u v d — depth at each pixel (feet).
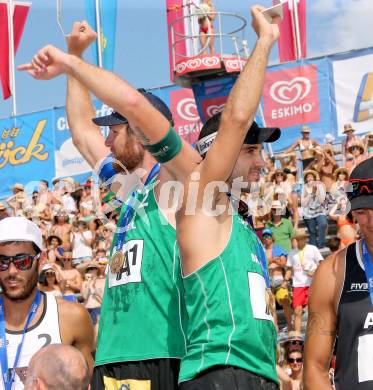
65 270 57.93
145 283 14.83
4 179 79.51
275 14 13.91
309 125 68.33
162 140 13.02
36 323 19.02
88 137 19.03
